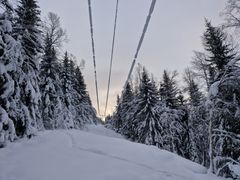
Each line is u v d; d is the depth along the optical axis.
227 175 11.66
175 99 28.64
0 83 10.07
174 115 26.20
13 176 7.04
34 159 8.62
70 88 31.41
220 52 17.98
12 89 10.30
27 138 11.62
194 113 16.38
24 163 8.15
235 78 12.60
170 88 29.84
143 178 7.60
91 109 49.22
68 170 7.66
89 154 9.71
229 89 13.11
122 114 45.06
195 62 22.28
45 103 22.19
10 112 10.79
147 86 28.53
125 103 44.72
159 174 8.28
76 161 8.61
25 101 12.44
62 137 12.62
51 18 26.27
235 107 13.60
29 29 15.54
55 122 23.94
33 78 13.88
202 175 9.30
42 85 22.92
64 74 30.81
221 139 13.35
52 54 24.95
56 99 24.50
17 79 11.76
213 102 13.69
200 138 21.31
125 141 13.05
